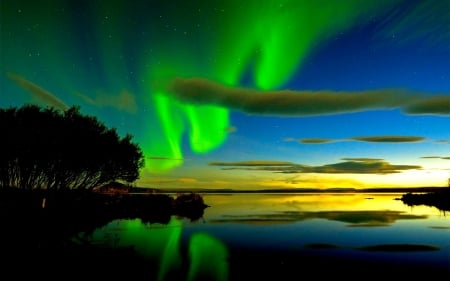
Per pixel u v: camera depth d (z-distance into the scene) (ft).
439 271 48.16
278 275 46.32
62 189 105.60
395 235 79.82
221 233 83.10
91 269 47.34
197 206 155.43
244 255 58.59
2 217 78.74
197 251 61.46
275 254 59.57
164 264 51.47
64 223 89.66
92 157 106.93
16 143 92.73
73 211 103.50
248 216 125.39
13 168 96.99
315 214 133.49
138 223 101.04
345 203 209.15
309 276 45.85
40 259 52.01
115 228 89.15
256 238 76.18
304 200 260.01
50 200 101.40
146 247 64.13
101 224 96.32
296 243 70.28
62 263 50.06
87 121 109.40
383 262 53.36
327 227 94.07
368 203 206.90
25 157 95.20
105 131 115.65
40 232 74.84
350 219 114.21
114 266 49.39
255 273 47.21
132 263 51.55
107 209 122.11
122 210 129.29
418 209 153.89
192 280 43.75
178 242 70.18
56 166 101.24
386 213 135.03
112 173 117.19
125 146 118.93
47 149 96.63
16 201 93.09
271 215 129.80
